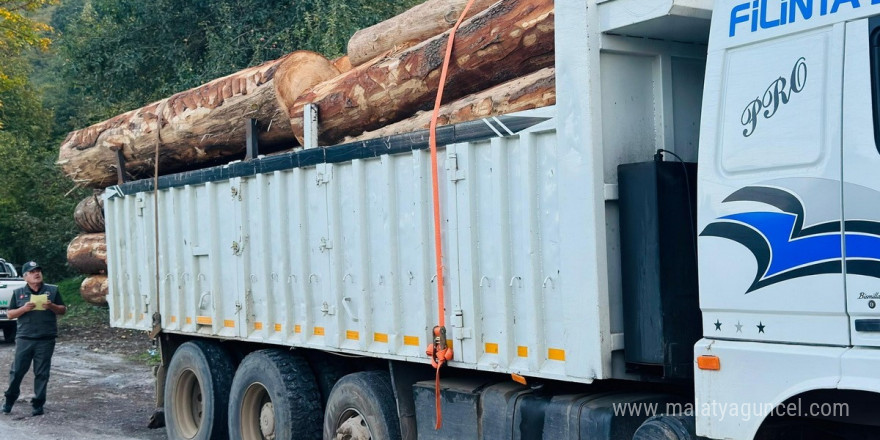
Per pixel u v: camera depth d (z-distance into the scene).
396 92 6.64
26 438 9.35
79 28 20.88
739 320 3.97
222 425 8.08
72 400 11.76
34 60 46.75
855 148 3.56
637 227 4.53
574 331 4.71
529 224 5.00
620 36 4.71
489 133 5.23
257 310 7.46
